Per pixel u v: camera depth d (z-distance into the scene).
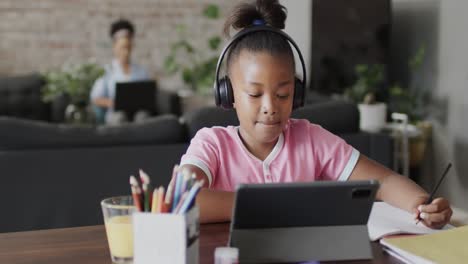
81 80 4.92
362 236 1.11
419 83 4.20
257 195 1.02
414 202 1.36
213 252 1.15
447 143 3.88
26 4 5.69
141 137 2.48
